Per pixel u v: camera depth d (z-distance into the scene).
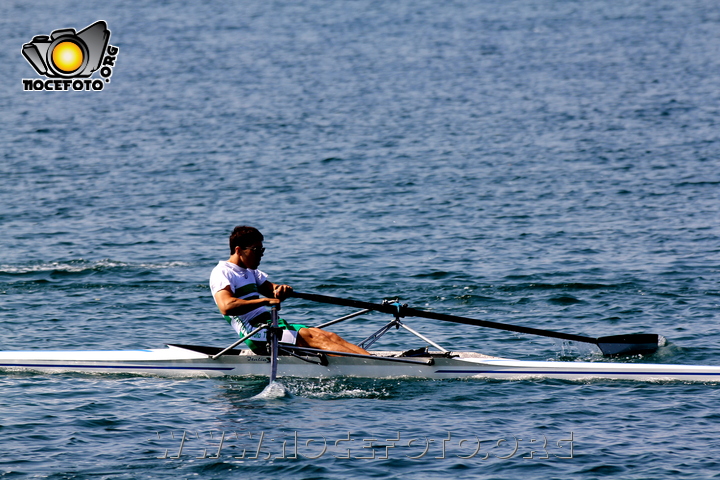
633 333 44.34
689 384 37.72
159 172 95.44
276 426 32.25
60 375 38.88
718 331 44.84
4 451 29.28
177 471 28.05
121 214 76.44
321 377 39.09
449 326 47.59
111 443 30.28
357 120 129.75
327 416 33.50
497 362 39.09
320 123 127.62
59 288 54.47
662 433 31.30
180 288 54.94
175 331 46.00
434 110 137.12
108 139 117.06
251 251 38.31
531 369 38.94
